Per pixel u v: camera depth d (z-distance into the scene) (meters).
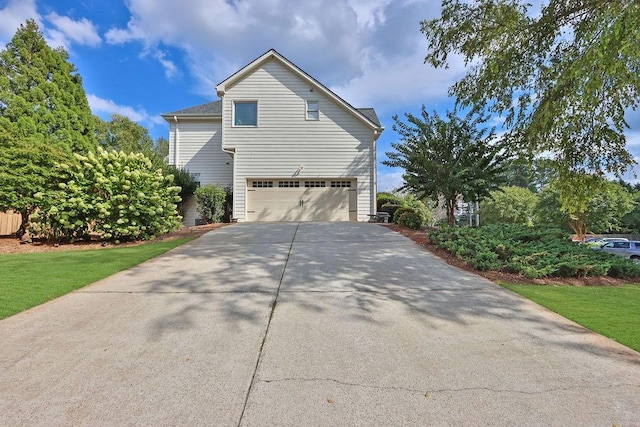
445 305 4.33
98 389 2.42
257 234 10.01
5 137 9.52
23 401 2.27
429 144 10.99
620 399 2.39
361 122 14.95
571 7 6.69
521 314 4.06
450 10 7.59
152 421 2.09
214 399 2.32
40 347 3.06
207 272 5.83
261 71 14.91
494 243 6.98
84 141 16.58
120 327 3.53
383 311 4.08
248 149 14.79
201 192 14.99
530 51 7.66
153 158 15.59
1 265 6.22
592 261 6.36
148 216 9.39
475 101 8.55
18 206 9.29
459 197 11.62
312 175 14.84
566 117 6.88
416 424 2.10
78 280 5.20
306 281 5.32
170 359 2.87
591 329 3.64
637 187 32.22
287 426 2.06
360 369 2.75
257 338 3.30
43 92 15.45
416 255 7.26
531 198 29.84
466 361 2.91
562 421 2.15
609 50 5.10
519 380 2.62
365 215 14.92
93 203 8.80
